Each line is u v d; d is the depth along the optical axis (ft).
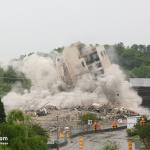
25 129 460.14
